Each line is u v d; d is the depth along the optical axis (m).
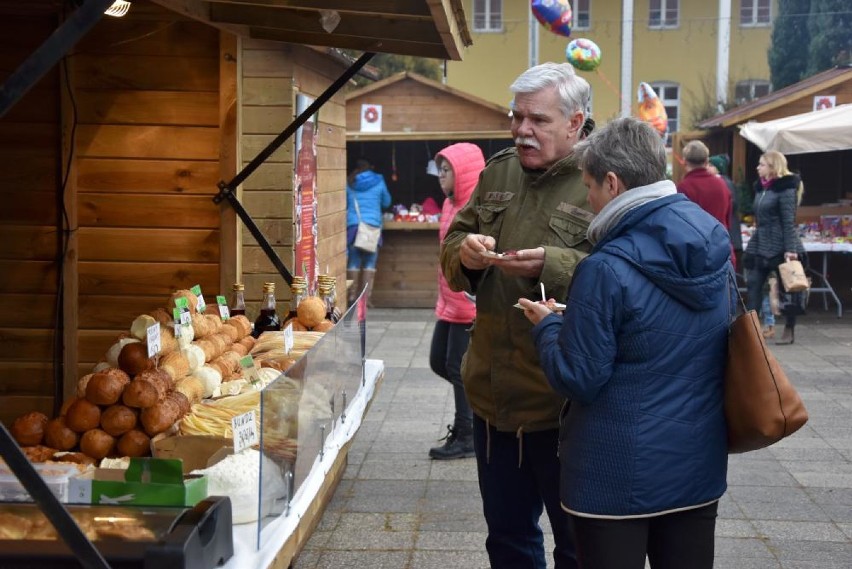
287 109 5.30
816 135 11.82
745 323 2.84
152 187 5.27
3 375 5.34
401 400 8.09
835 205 13.84
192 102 5.22
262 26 4.66
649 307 2.77
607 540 2.82
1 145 5.20
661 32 26.42
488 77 26.98
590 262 2.82
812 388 8.52
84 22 2.15
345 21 4.64
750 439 2.86
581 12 26.56
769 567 4.69
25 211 5.25
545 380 3.41
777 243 10.54
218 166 5.26
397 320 12.57
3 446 2.22
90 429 3.14
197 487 2.69
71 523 2.25
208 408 3.38
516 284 3.44
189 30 5.17
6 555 2.37
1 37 5.13
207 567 2.42
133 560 2.31
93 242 5.30
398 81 14.72
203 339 3.97
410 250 13.64
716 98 26.09
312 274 6.12
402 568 4.66
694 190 10.16
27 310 5.32
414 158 14.96
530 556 3.67
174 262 5.32
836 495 5.74
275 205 5.38
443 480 5.97
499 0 26.69
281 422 2.83
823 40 23.58
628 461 2.79
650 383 2.80
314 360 3.35
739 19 26.27
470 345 3.71
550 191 3.47
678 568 2.92
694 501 2.86
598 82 26.70
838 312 12.67
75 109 5.18
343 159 7.62
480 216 3.64
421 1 3.71
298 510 2.92
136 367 3.31
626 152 2.85
